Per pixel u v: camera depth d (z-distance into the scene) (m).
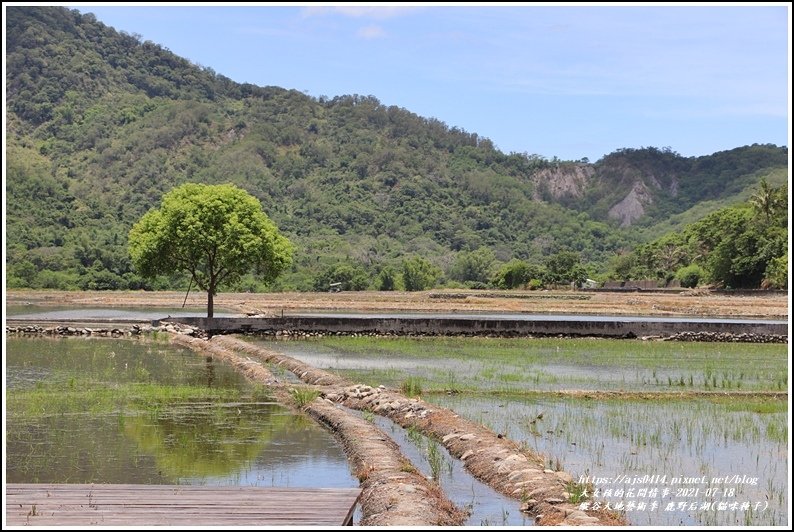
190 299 106.88
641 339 53.34
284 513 13.98
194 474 18.00
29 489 15.54
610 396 29.48
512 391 30.22
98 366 36.62
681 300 101.75
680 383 33.16
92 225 183.62
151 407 26.27
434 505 14.98
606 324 54.03
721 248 118.62
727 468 18.80
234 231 61.34
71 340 49.69
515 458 17.91
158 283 139.88
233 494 15.20
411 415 24.02
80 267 140.75
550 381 33.41
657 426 23.66
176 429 22.84
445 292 124.56
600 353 45.06
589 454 20.05
